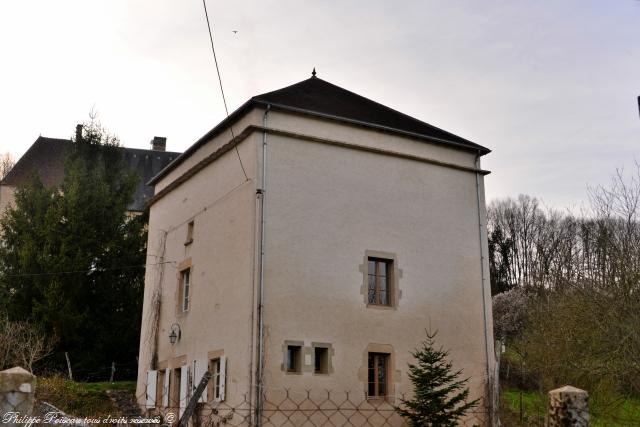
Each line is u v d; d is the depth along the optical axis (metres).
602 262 18.61
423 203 19.00
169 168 22.25
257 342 15.29
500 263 52.50
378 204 18.12
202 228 19.22
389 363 17.12
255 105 16.95
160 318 21.19
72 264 24.84
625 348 14.77
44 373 22.62
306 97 18.86
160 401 19.69
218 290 17.48
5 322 22.58
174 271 20.80
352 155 18.08
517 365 27.56
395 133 18.89
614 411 14.86
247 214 16.53
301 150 17.30
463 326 18.64
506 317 33.06
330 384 16.02
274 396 15.18
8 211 27.95
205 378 5.34
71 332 24.30
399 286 17.84
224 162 18.41
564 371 17.73
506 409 20.48
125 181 28.45
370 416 16.14
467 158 20.36
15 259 25.66
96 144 29.14
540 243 50.28
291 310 15.98
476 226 19.91
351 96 20.78
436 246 18.86
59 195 26.53
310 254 16.66
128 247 26.70
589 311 17.39
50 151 41.91
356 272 17.25
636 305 15.68
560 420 3.78
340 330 16.53
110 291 25.81
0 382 3.68
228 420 15.63
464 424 17.55
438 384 15.37
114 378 25.48
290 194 16.80
